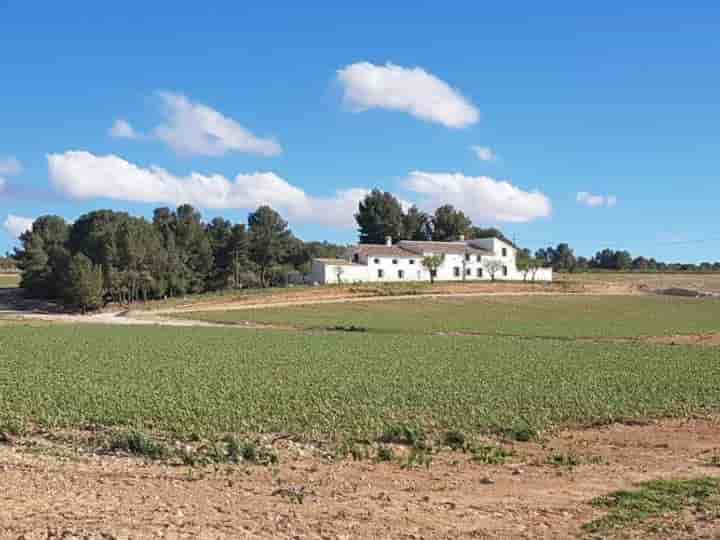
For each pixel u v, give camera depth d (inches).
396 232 7800.2
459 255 5871.1
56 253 5511.8
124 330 2802.7
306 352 1908.2
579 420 975.6
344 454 769.6
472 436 858.1
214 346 2086.6
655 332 2997.0
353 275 5447.8
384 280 5526.6
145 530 491.2
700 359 1811.0
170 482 647.8
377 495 611.5
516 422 925.8
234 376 1358.3
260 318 3577.8
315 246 6801.2
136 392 1136.2
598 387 1248.2
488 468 722.2
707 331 3026.6
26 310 4884.4
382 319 3565.5
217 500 584.1
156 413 962.1
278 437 850.1
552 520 540.7
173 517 526.9
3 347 2012.8
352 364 1604.3
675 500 587.5
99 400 1053.2
